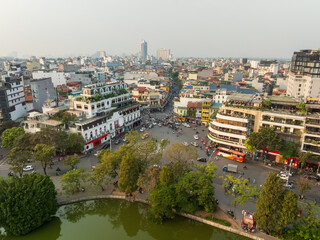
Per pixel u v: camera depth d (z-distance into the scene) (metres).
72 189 71.00
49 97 154.38
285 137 92.31
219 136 106.00
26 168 85.25
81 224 67.56
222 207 68.38
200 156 102.00
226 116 102.75
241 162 96.69
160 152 87.00
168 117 170.50
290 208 53.28
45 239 60.50
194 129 143.25
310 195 73.19
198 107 154.62
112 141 117.50
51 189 63.22
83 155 100.56
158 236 63.47
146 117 168.62
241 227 60.69
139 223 68.50
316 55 196.25
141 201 72.31
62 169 88.00
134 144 83.81
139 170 74.19
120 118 128.25
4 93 122.06
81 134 101.38
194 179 65.44
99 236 62.56
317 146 85.44
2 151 102.88
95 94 119.06
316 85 170.38
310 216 56.84
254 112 98.88
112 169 74.12
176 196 63.44
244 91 186.25
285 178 81.81
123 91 141.12
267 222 56.06
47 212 61.25
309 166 89.94
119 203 73.25
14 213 56.53
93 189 76.62
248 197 62.00
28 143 91.19
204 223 63.75
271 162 94.88
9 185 59.16
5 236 59.22
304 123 89.00
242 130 99.50
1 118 123.75
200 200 63.00
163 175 65.25
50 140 89.88
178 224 65.06
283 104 99.75
